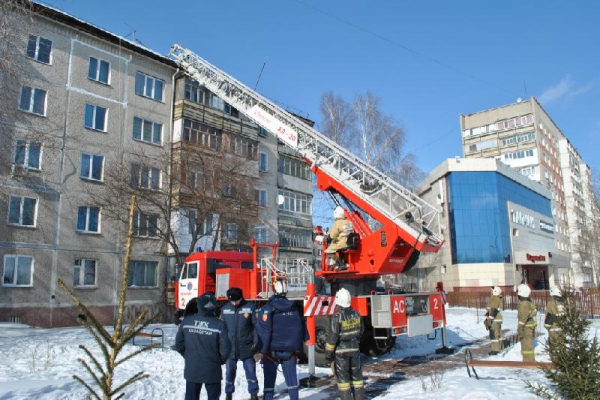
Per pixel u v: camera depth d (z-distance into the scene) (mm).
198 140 28266
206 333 5277
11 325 17609
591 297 22750
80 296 22438
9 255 20453
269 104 15438
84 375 8422
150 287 25062
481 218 46188
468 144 72875
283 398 7461
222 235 26203
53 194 22328
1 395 6527
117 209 23578
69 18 23750
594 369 5715
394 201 11133
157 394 7508
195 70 20234
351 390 6641
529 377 8125
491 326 14484
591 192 45562
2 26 12367
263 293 12117
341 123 30406
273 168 34250
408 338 14859
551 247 60531
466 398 6480
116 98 25656
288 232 34625
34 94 22375
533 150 67375
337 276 11352
